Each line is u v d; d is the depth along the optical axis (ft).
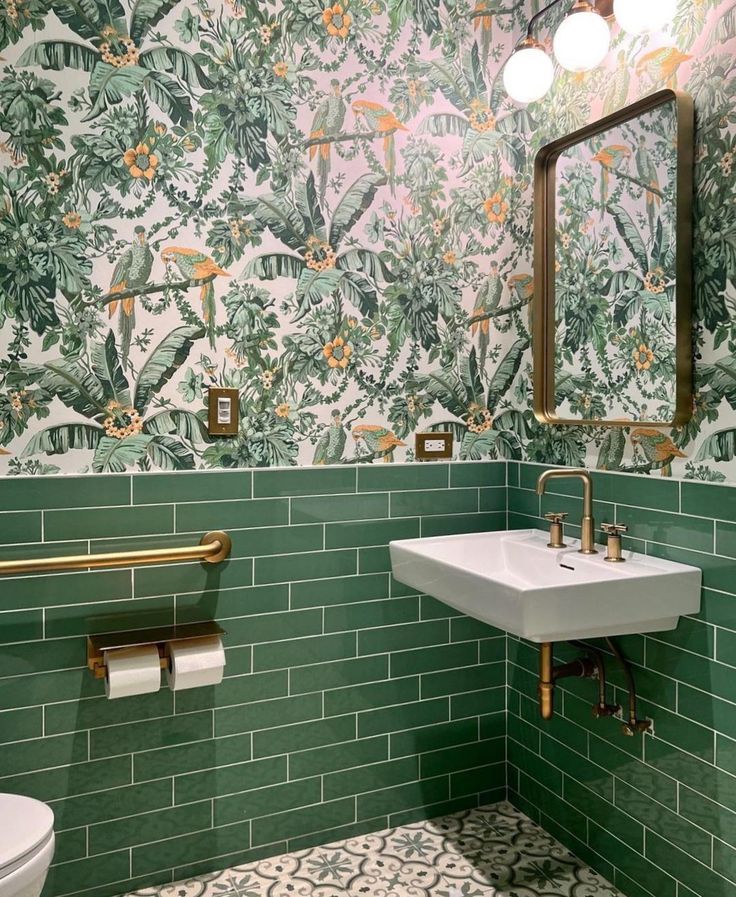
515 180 7.75
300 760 7.06
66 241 6.01
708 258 5.55
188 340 6.45
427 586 6.23
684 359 5.66
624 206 6.30
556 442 7.23
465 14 7.53
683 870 5.82
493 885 6.52
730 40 5.33
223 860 6.77
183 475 6.47
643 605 5.40
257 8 6.57
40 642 6.05
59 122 5.95
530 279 7.56
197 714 6.61
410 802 7.58
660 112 5.89
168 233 6.33
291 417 6.88
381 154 7.16
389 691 7.43
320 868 6.77
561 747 7.20
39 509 5.99
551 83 7.03
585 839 6.88
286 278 6.79
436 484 7.59
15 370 5.90
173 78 6.30
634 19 5.60
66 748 6.16
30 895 4.77
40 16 5.87
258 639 6.83
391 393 7.32
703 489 5.59
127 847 6.41
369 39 7.06
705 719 5.61
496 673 7.95
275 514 6.84
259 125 6.61
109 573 6.25
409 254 7.34
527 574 6.78
